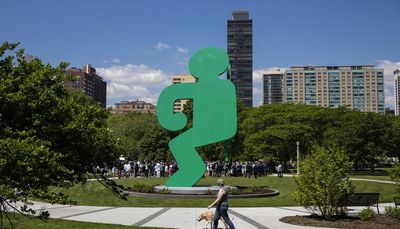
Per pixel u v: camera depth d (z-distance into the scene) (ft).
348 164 55.16
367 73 474.90
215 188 88.17
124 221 55.52
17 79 25.91
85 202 79.15
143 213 64.18
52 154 24.35
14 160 22.27
